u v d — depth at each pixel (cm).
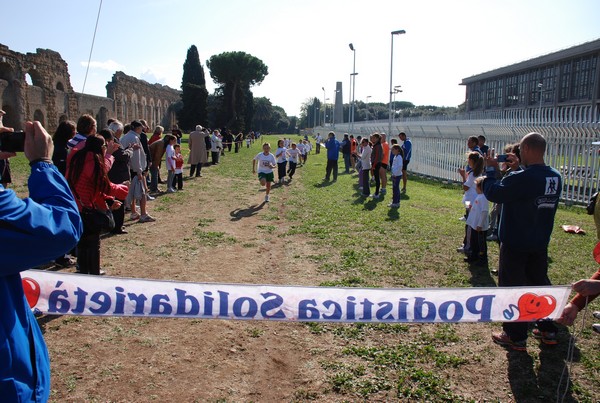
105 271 661
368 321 345
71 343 451
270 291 337
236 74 7694
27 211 173
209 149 2533
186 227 972
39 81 4381
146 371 403
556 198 430
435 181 2092
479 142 1194
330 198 1426
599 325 492
